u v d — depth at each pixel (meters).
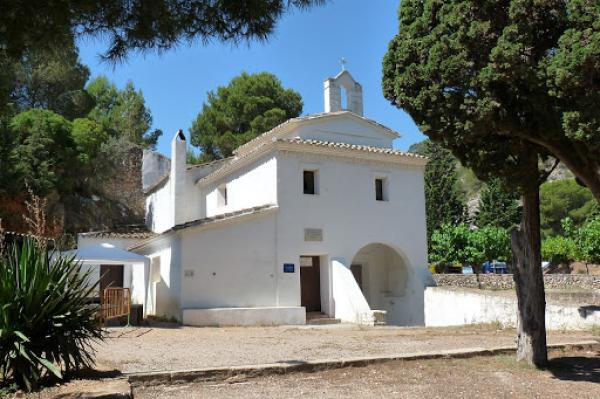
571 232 39.22
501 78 7.44
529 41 7.29
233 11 7.74
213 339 13.34
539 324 9.59
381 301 23.50
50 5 6.67
